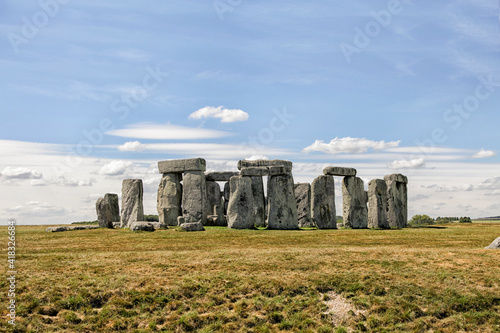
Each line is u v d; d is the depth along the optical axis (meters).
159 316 14.44
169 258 19.84
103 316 14.23
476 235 30.28
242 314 14.58
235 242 25.92
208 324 14.13
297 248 23.06
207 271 17.66
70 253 21.69
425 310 14.81
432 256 19.86
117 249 23.20
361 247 23.52
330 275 17.06
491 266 17.88
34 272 17.23
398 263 18.66
